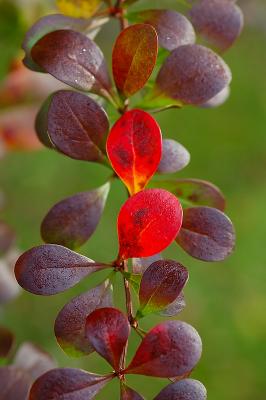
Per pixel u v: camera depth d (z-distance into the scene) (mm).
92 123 374
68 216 384
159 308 355
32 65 395
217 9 415
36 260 353
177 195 399
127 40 375
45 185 957
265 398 982
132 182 367
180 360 341
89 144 375
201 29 416
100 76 380
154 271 354
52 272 354
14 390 389
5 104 556
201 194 398
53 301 919
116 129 366
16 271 352
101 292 360
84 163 962
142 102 387
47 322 907
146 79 378
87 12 428
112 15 413
